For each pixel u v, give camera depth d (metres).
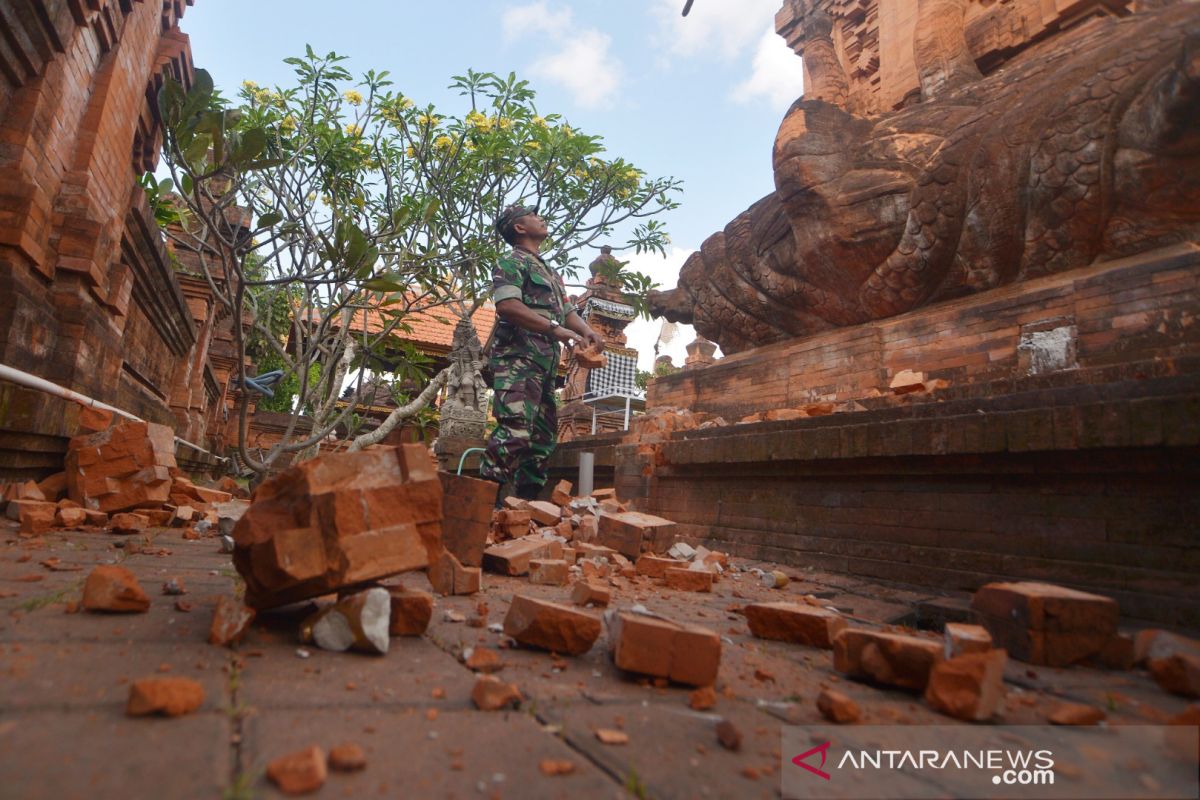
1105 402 2.98
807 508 4.61
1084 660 2.12
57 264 4.24
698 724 1.46
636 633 1.75
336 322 11.48
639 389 15.80
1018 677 1.96
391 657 1.79
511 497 5.50
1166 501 2.87
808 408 5.25
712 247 7.83
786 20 9.10
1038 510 3.30
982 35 6.31
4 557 2.73
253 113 7.70
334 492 1.87
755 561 4.82
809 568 4.44
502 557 3.56
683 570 3.55
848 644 1.93
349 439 10.19
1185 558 2.77
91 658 1.52
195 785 0.98
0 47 3.58
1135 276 4.10
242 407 5.76
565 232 10.12
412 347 9.72
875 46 8.01
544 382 5.72
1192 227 4.14
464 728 1.32
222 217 5.00
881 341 5.78
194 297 9.57
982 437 3.44
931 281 5.52
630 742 1.32
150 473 4.13
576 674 1.78
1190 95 3.69
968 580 3.52
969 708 1.56
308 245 7.50
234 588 2.46
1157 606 2.73
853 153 6.03
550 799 1.05
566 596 3.00
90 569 2.63
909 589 3.67
